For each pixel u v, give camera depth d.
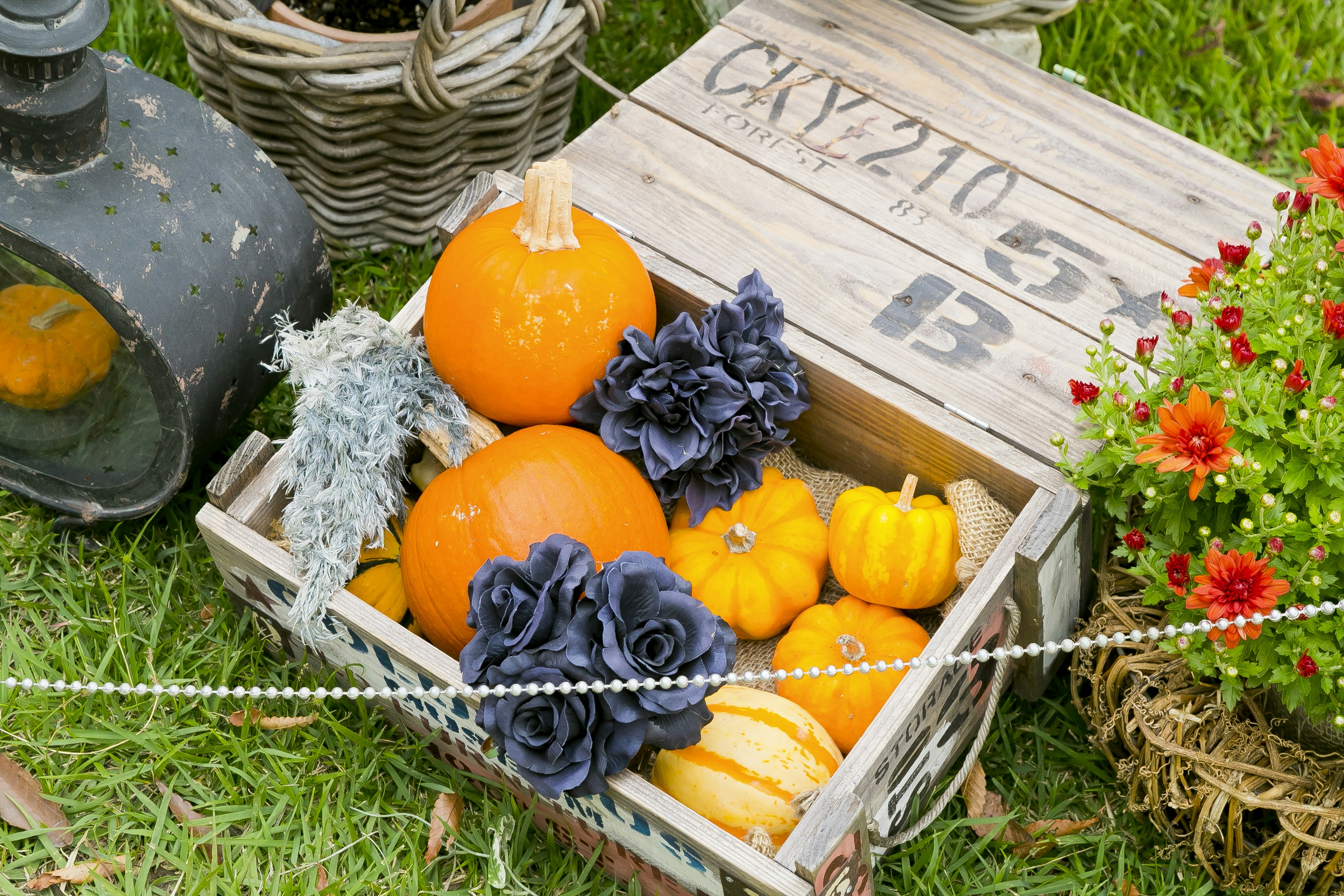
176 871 2.15
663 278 2.43
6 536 2.51
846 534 2.21
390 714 2.24
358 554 2.16
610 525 2.11
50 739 2.24
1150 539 2.07
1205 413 1.83
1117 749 2.27
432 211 2.88
